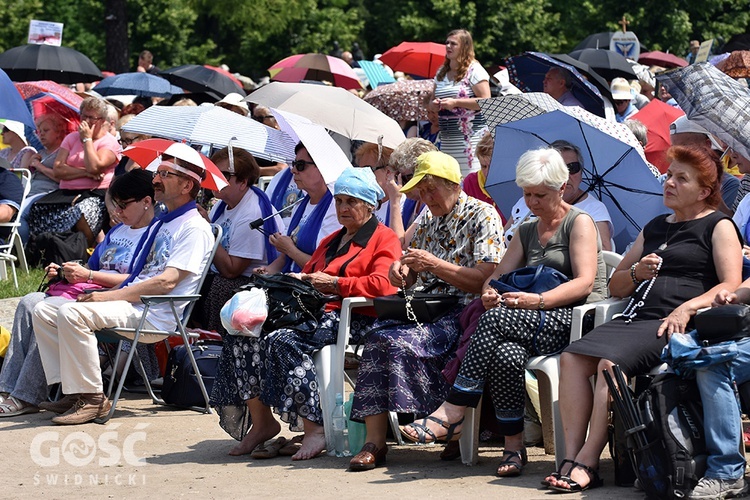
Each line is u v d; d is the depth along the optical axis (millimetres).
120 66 65500
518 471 13930
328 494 13219
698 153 13945
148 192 19766
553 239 14625
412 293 15539
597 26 83500
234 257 20641
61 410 18672
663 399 12406
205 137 22078
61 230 27938
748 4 84625
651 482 12242
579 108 18000
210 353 19359
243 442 16062
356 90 42156
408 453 15758
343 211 16500
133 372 21172
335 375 15641
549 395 14961
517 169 14656
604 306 14094
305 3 86125
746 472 13359
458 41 25969
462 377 14016
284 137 22828
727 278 13453
